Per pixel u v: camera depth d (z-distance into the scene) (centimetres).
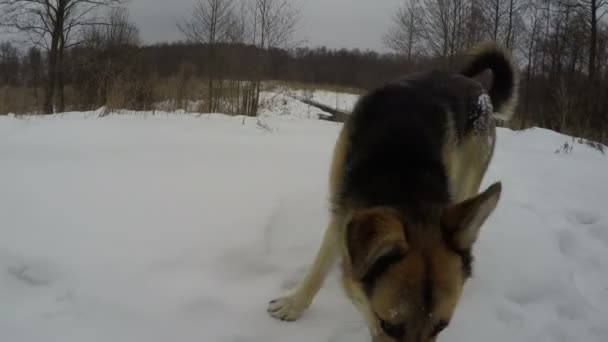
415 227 85
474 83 150
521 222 153
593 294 127
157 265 107
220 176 155
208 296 101
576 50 782
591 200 190
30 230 111
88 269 103
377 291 81
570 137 367
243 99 471
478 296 115
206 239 117
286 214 136
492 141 152
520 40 766
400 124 108
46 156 163
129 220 120
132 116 326
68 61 689
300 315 103
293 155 194
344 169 110
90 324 90
